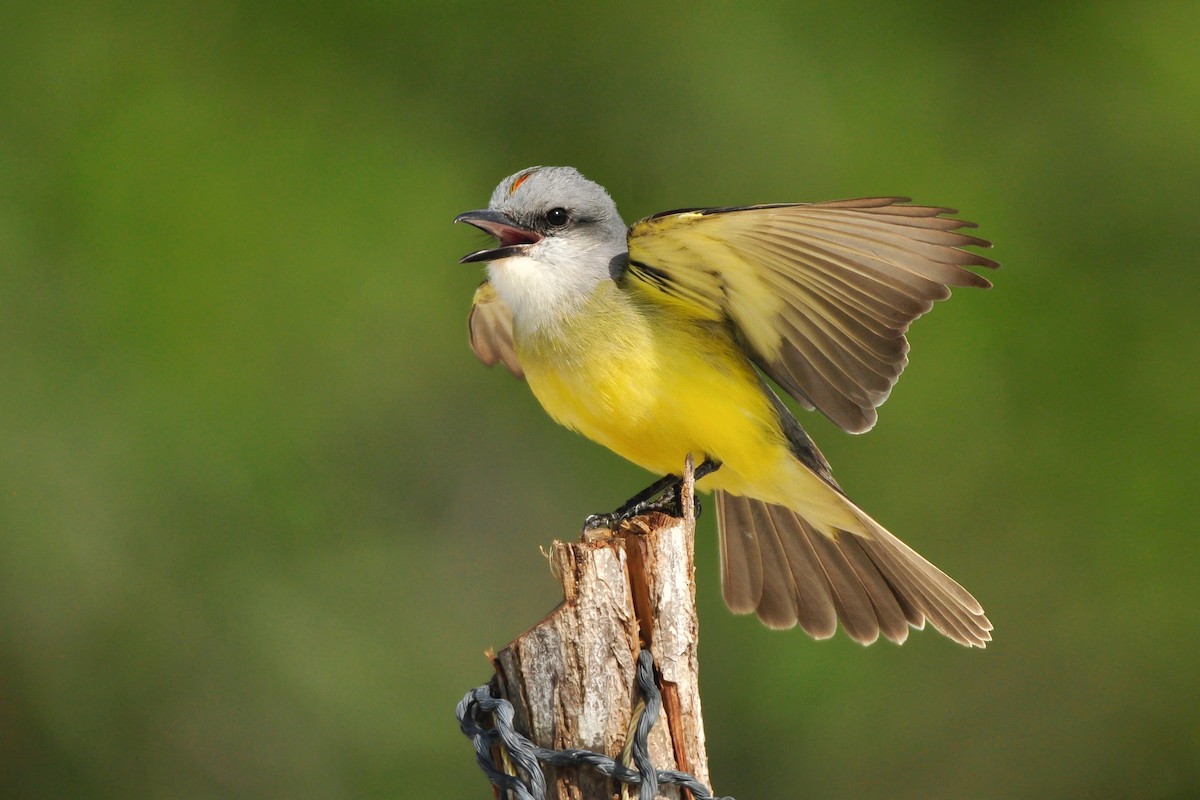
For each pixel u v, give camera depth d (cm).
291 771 1117
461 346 1151
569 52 1201
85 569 1098
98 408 1084
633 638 546
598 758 532
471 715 548
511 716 538
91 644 1109
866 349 711
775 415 760
